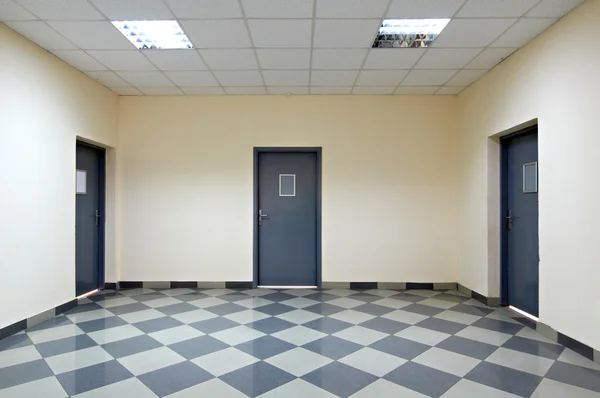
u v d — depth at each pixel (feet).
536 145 12.34
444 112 17.06
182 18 10.18
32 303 11.46
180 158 17.15
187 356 9.17
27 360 8.89
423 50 12.19
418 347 9.84
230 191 17.11
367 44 11.80
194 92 16.70
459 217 16.66
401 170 17.01
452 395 7.33
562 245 10.04
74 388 7.52
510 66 12.54
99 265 16.66
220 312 13.05
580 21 9.33
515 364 8.79
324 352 9.46
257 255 17.15
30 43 11.44
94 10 9.70
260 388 7.57
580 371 8.43
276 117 17.15
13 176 10.75
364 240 17.01
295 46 11.96
